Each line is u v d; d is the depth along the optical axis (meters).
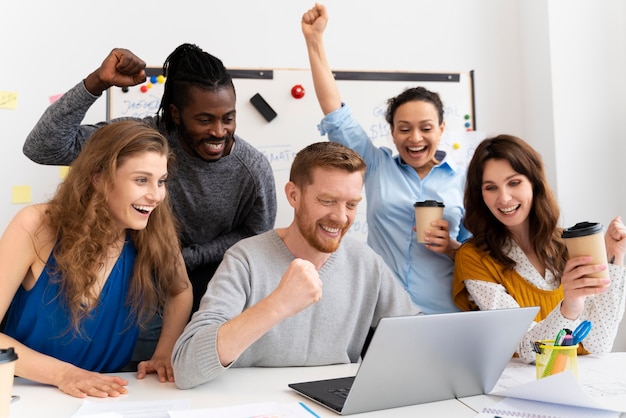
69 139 1.77
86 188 1.34
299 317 1.37
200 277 1.98
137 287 1.41
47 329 1.33
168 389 1.17
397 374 1.00
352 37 2.54
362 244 1.53
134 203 1.32
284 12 2.49
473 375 1.10
